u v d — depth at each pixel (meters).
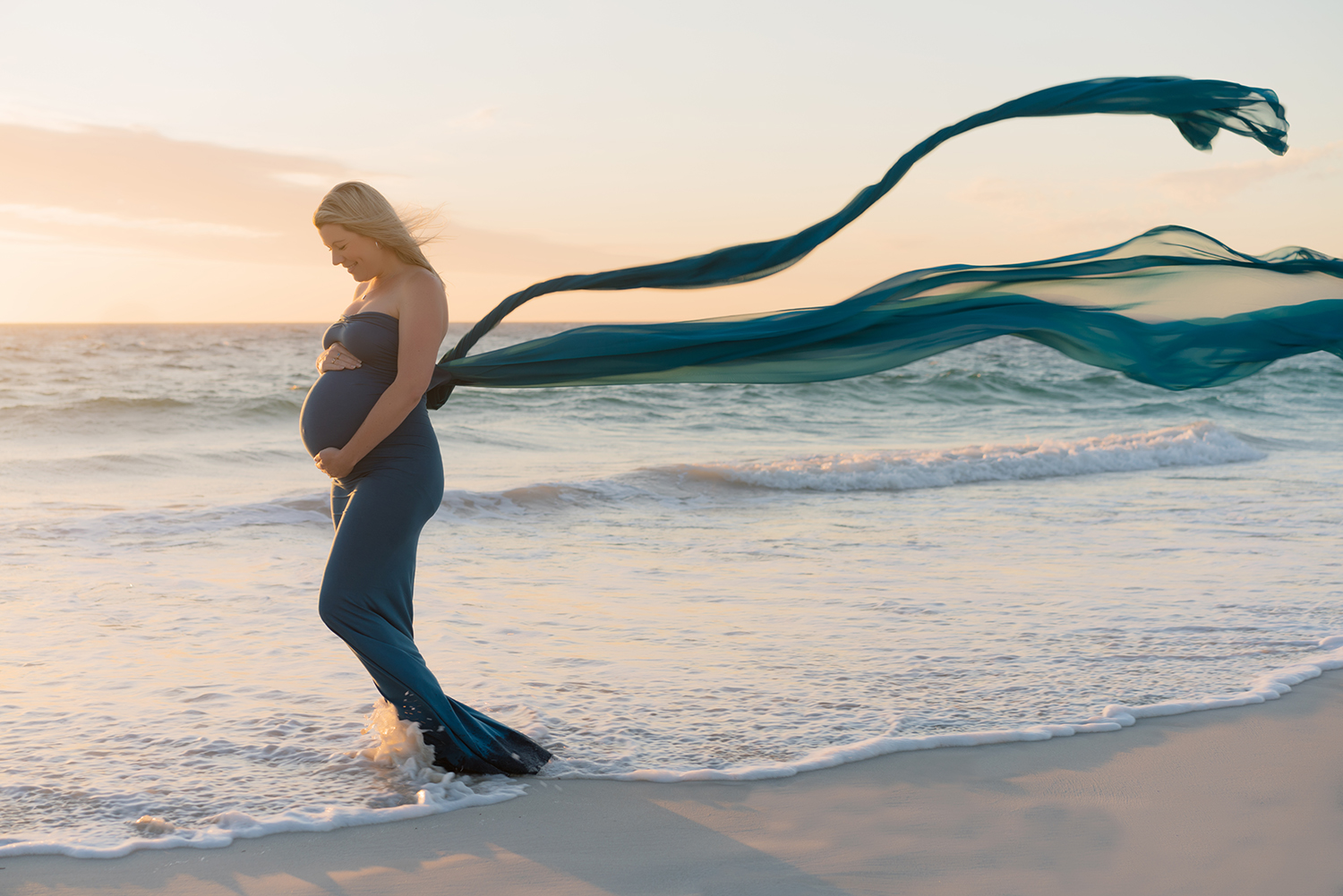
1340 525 8.49
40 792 3.00
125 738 3.49
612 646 4.82
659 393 25.28
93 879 2.47
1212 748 3.47
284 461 13.43
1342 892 2.49
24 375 33.88
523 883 2.49
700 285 3.41
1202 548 7.53
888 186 3.19
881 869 2.58
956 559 7.23
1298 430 19.66
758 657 4.63
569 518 9.22
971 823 2.87
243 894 2.41
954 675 4.34
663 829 2.81
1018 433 19.20
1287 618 5.36
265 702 3.92
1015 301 3.32
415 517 3.07
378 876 2.51
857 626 5.25
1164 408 24.23
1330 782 3.19
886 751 3.41
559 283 3.46
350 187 2.97
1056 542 7.90
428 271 3.05
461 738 3.14
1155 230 3.34
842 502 10.45
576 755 3.34
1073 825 2.86
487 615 5.46
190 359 47.12
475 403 22.47
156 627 5.13
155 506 9.43
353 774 3.16
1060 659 4.60
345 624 3.04
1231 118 3.15
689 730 3.62
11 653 4.59
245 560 6.96
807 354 3.42
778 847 2.70
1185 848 2.72
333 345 3.13
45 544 7.36
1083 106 3.10
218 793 3.00
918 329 3.36
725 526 8.85
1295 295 3.24
